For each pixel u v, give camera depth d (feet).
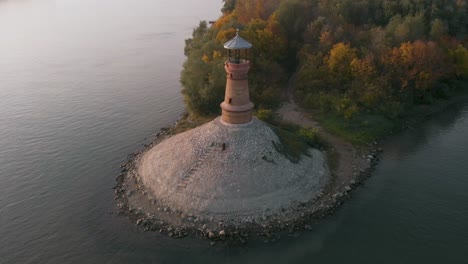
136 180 191.72
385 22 327.47
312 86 267.18
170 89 326.65
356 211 166.09
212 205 164.04
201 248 147.64
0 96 313.94
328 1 329.93
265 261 141.69
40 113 280.10
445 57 286.05
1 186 192.44
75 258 145.89
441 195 175.94
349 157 206.59
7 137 243.81
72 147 229.66
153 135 241.55
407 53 260.42
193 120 254.47
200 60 257.75
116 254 146.92
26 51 452.76
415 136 232.12
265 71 277.23
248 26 297.12
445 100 282.36
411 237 151.53
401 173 193.47
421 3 327.47
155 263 142.20
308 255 143.95
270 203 165.78
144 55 437.17
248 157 177.58
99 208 173.27
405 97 261.44
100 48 467.52
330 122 238.89
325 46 281.95
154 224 160.25
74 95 315.17
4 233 160.15
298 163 185.78
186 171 178.70
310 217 162.09
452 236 151.43
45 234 158.81
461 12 337.72
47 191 187.62
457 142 223.92
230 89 180.65
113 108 287.28
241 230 155.12
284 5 313.73
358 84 253.44
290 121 241.14
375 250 145.59
